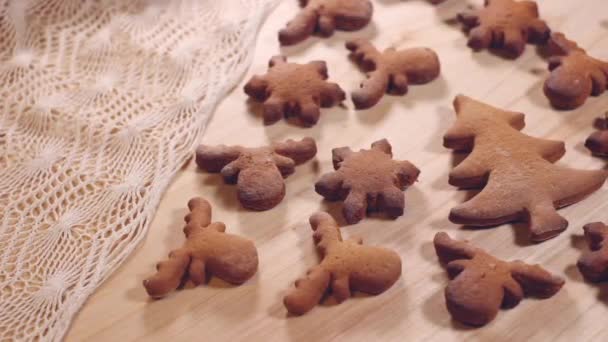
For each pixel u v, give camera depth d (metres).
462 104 0.53
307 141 0.52
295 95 0.54
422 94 0.56
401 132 0.54
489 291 0.43
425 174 0.51
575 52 0.56
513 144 0.50
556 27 0.60
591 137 0.51
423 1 0.63
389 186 0.49
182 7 0.61
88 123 0.53
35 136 0.53
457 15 0.60
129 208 0.49
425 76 0.56
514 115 0.52
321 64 0.56
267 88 0.55
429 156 0.52
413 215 0.49
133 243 0.48
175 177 0.52
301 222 0.49
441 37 0.60
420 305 0.45
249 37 0.59
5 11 0.59
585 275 0.45
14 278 0.46
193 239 0.47
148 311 0.45
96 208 0.49
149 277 0.45
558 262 0.46
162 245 0.48
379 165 0.49
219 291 0.46
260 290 0.46
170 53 0.58
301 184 0.51
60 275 0.46
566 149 0.52
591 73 0.54
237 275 0.45
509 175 0.49
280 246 0.48
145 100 0.55
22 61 0.57
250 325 0.45
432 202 0.50
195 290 0.46
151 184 0.50
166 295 0.46
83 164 0.51
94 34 0.59
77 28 0.59
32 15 0.59
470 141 0.51
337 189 0.49
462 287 0.44
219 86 0.56
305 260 0.47
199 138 0.53
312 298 0.44
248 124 0.54
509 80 0.56
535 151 0.50
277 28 0.61
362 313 0.45
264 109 0.54
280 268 0.47
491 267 0.44
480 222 0.48
